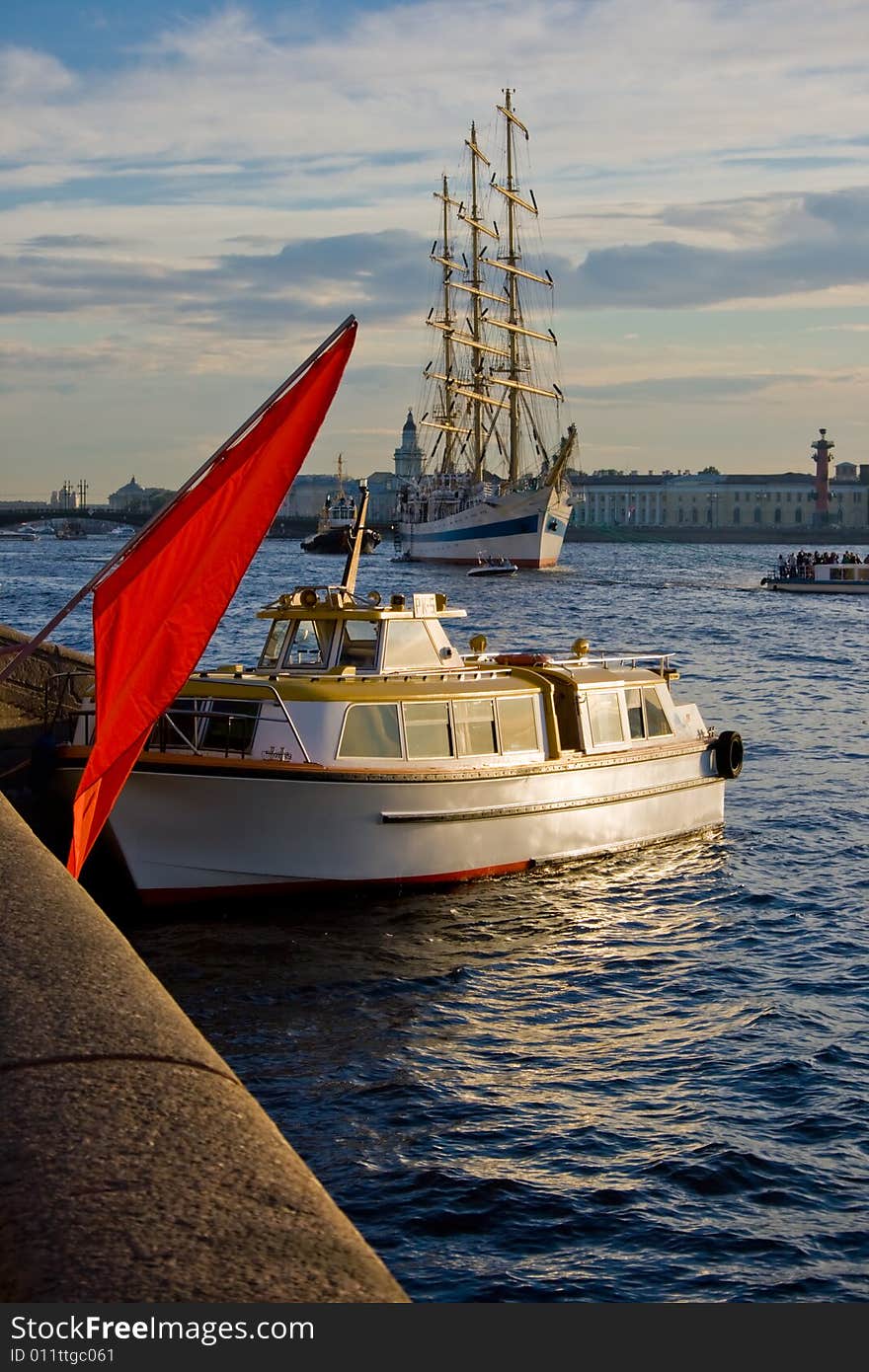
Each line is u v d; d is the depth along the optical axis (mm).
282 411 13195
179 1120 4176
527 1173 12234
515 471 164375
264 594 107375
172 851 19422
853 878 22797
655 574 161000
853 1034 15773
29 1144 3984
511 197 159125
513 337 161500
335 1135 13000
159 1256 3510
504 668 23172
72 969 5328
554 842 22531
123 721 12922
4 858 7152
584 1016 16422
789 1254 10867
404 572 158500
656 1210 11562
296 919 19734
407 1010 16438
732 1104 13805
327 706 20125
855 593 119625
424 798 20609
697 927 20000
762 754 35750
